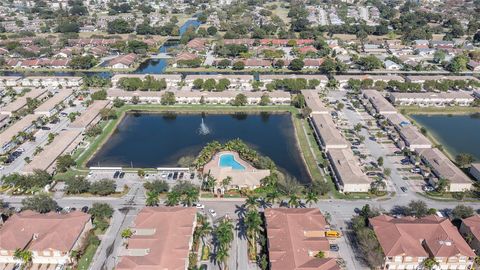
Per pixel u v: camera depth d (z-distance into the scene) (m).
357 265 142.62
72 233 148.38
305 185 191.25
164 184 182.62
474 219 157.12
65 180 194.00
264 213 163.38
